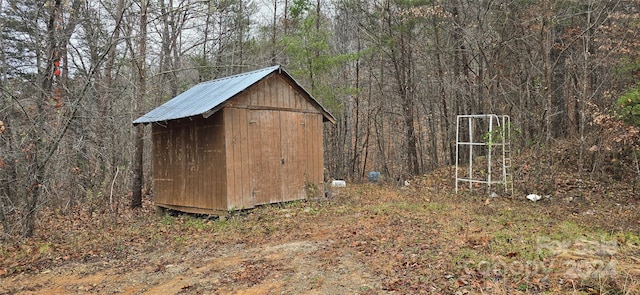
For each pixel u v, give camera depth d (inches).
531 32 608.4
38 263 279.3
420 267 223.9
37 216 400.5
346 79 873.5
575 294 174.7
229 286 219.1
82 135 411.8
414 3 659.4
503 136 472.7
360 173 930.7
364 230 315.9
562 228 295.7
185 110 413.4
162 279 237.8
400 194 517.7
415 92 846.5
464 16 687.7
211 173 410.6
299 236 315.3
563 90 684.1
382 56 831.1
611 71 521.3
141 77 493.4
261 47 844.6
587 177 504.4
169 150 461.4
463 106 756.0
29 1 378.0
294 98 458.9
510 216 353.4
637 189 438.6
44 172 359.3
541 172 501.0
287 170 448.1
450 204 422.9
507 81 625.3
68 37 394.3
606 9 520.4
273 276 229.5
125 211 490.0
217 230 351.3
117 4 525.3
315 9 901.2
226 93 408.8
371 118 964.6
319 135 484.1
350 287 206.1
